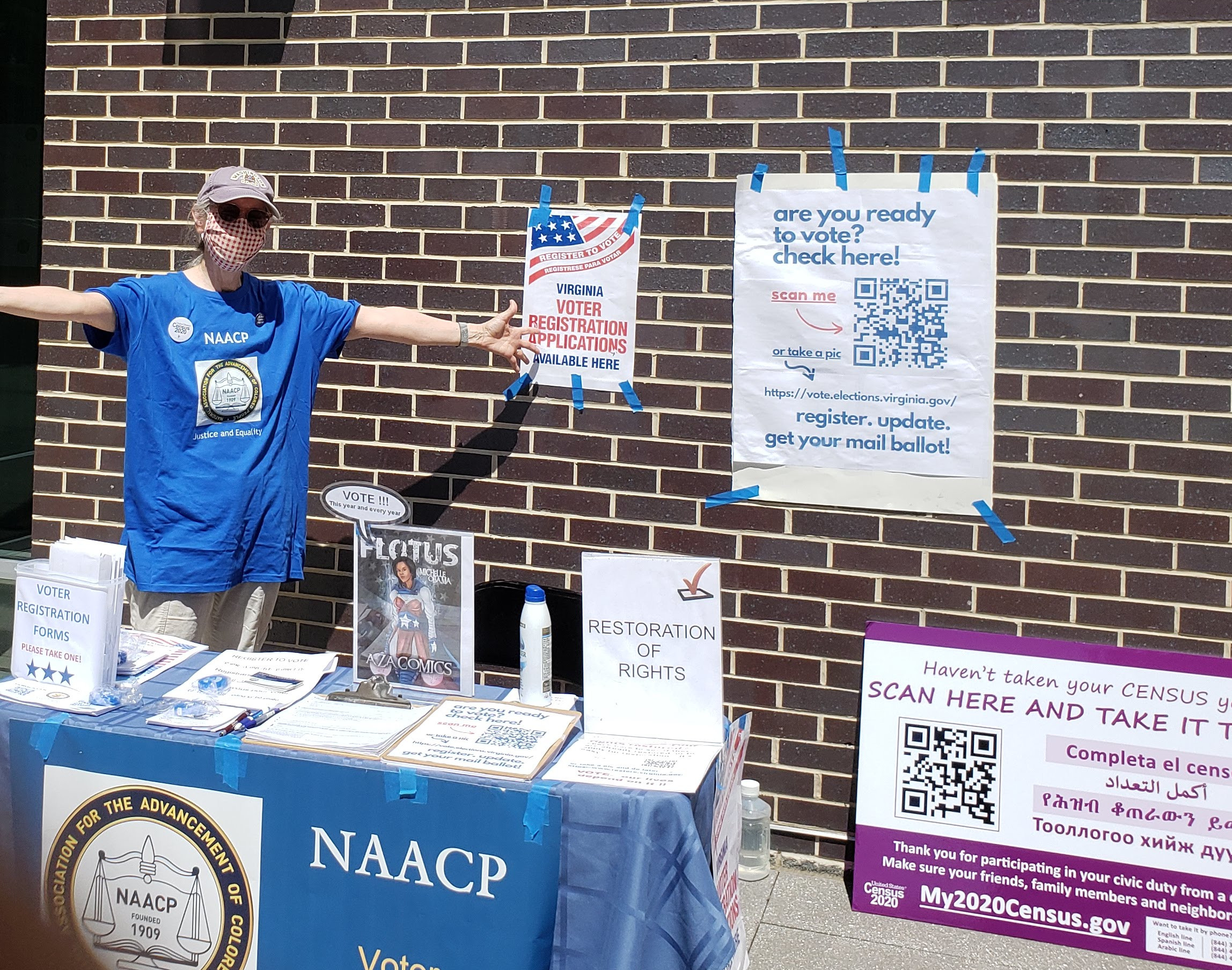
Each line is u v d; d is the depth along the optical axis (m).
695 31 4.02
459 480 4.34
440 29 4.27
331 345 3.89
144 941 2.77
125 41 4.58
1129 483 3.74
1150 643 3.74
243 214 3.56
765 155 3.99
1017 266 3.80
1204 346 3.67
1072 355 3.77
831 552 4.00
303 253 4.44
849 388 3.96
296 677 3.13
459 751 2.65
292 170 4.44
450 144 4.28
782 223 3.99
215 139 4.51
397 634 3.01
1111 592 3.77
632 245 4.12
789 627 4.05
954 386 3.87
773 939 3.52
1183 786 3.47
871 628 3.83
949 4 3.80
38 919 2.83
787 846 4.07
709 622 2.75
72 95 4.64
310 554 4.52
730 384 4.08
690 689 2.78
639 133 4.10
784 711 4.06
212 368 3.62
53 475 4.72
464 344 4.00
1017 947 3.49
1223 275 3.64
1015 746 3.63
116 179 4.61
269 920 2.69
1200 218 3.66
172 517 3.62
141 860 2.76
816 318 3.97
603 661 2.82
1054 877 3.54
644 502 4.17
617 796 2.45
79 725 2.77
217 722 2.77
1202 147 3.64
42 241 4.86
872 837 3.72
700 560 2.76
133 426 3.67
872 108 3.88
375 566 3.01
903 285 3.89
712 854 2.70
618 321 4.16
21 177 5.24
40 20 5.18
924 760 3.71
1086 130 3.72
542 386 4.25
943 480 3.89
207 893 2.72
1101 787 3.54
